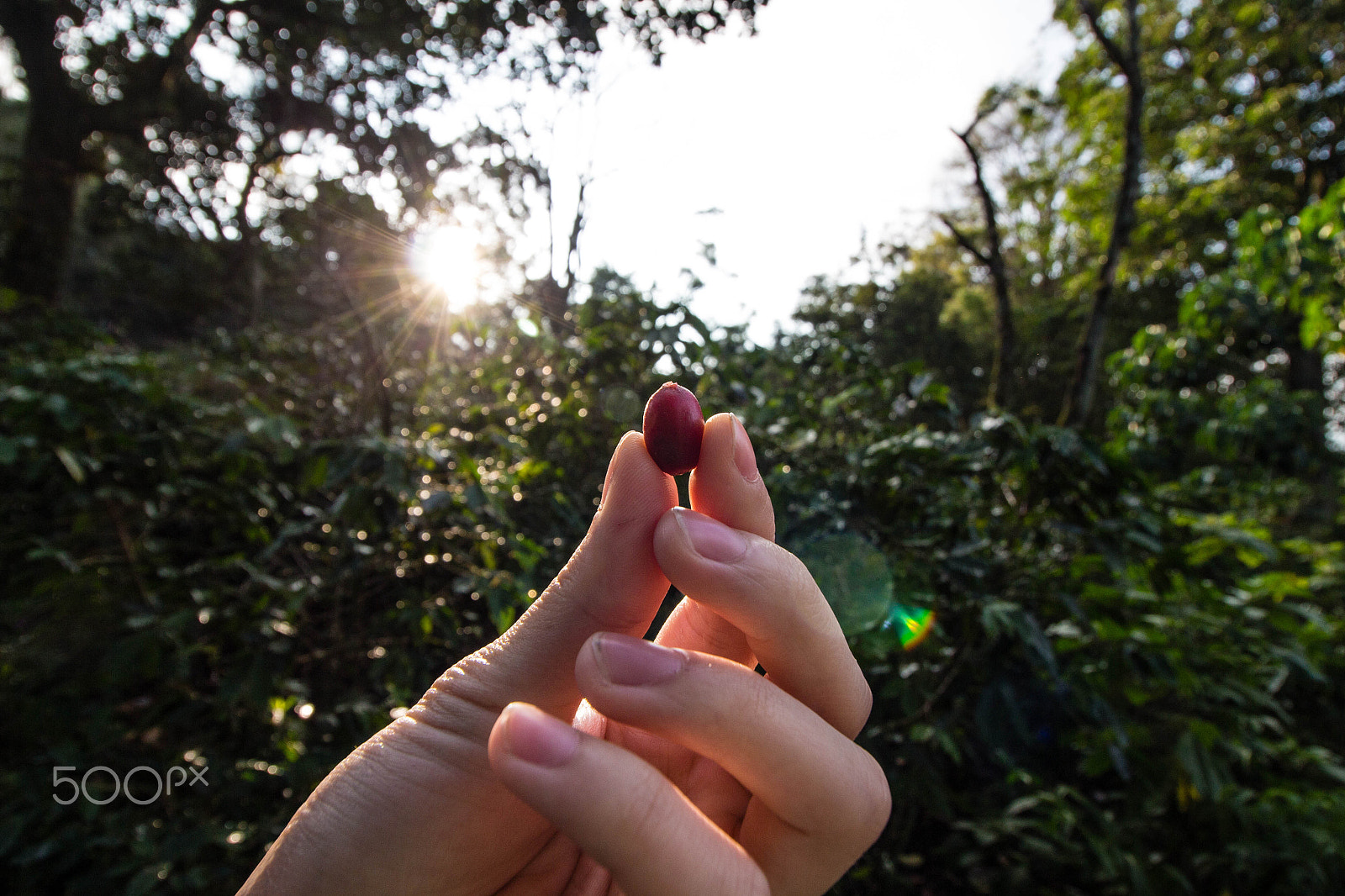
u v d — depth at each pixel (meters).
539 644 0.12
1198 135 2.10
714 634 0.16
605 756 0.10
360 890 0.12
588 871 0.14
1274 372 1.98
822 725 0.12
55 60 1.88
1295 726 0.51
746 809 0.14
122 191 2.43
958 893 0.37
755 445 0.36
